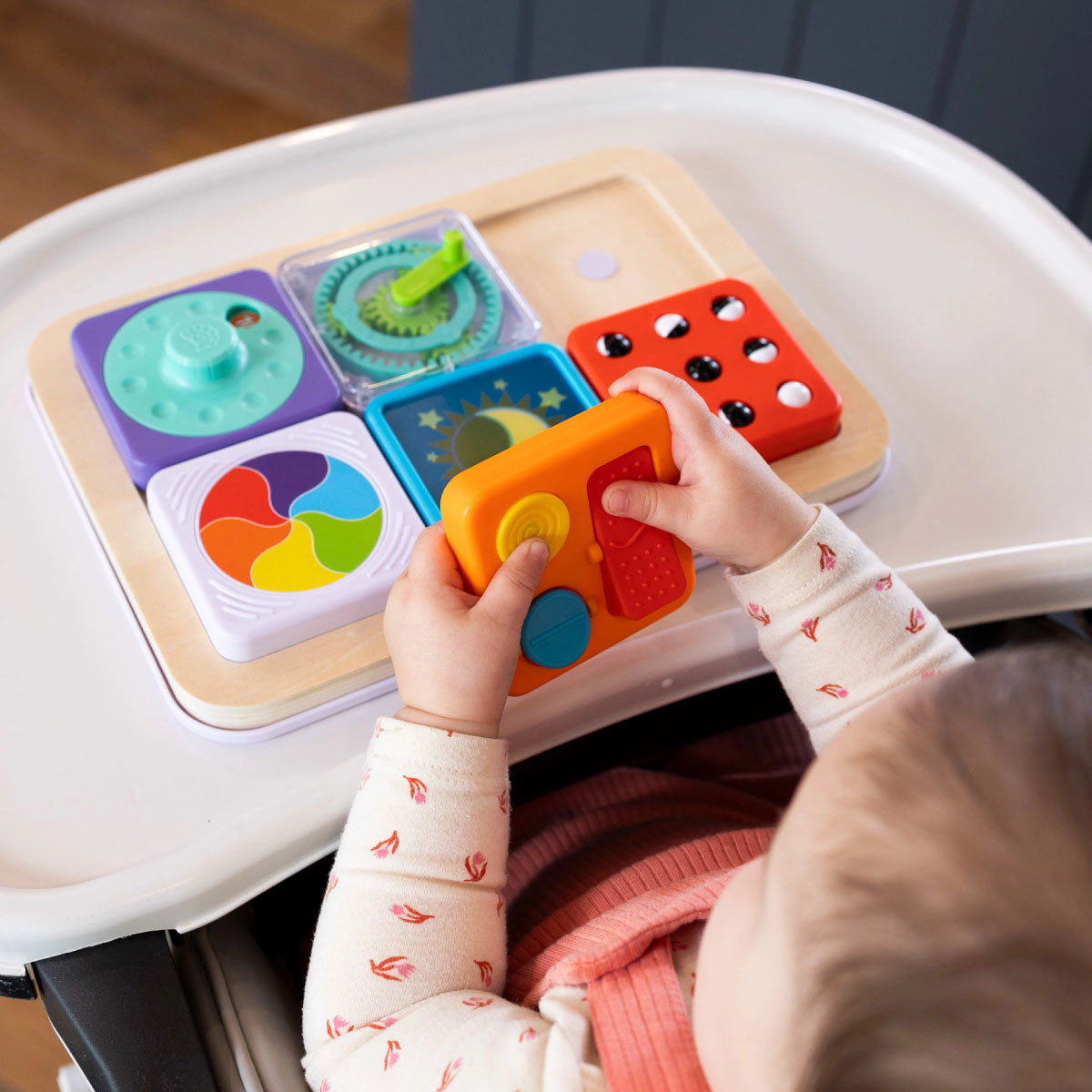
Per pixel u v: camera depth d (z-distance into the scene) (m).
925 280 0.76
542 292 0.73
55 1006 0.52
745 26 1.25
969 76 1.19
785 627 0.58
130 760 0.56
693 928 0.56
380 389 0.66
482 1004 0.52
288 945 0.68
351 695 0.58
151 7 1.77
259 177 0.78
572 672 0.59
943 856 0.36
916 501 0.67
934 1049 0.34
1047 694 0.38
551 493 0.53
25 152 1.62
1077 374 0.72
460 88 1.48
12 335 0.71
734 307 0.69
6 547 0.62
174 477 0.61
